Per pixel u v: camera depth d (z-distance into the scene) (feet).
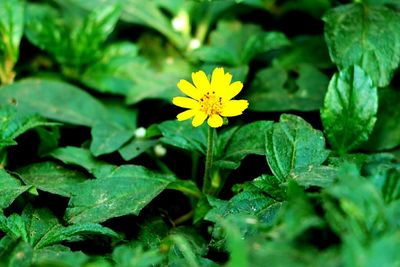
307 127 1.08
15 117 1.16
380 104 1.22
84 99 1.27
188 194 1.14
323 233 0.89
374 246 0.83
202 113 1.08
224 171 1.14
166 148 1.23
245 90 1.28
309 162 1.06
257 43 1.28
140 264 0.90
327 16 1.21
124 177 1.11
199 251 1.05
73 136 1.27
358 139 1.13
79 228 1.03
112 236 1.04
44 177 1.14
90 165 1.16
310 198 0.94
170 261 1.02
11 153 1.20
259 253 0.87
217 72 1.10
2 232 1.05
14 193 1.06
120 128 1.25
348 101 1.13
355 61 1.18
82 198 1.08
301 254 0.86
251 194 1.04
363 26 1.19
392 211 0.89
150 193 1.09
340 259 0.85
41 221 1.06
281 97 1.26
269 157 1.07
